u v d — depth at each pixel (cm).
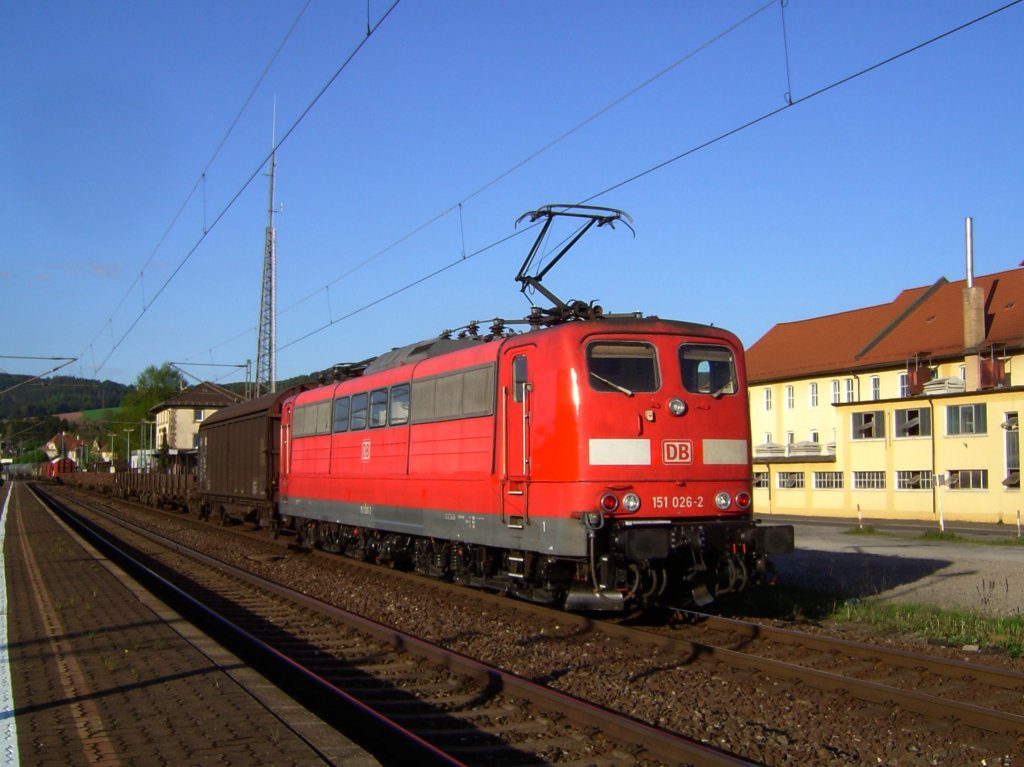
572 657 991
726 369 1213
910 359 4569
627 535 1070
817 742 694
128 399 10406
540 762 646
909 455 4284
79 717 670
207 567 1930
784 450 5034
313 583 1678
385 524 1633
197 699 718
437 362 1468
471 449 1328
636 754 651
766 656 980
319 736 618
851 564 1828
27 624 1080
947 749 673
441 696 833
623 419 1128
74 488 8962
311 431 2056
